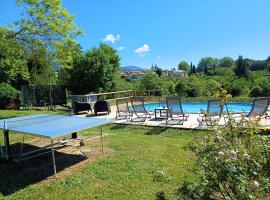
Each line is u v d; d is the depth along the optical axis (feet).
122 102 46.50
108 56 94.94
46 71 73.67
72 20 46.78
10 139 28.04
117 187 15.56
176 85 74.59
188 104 53.42
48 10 44.39
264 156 11.60
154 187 15.30
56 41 45.06
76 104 47.19
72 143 25.40
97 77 87.10
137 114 41.06
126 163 19.35
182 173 17.12
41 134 17.04
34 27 42.88
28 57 47.91
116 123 35.88
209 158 11.37
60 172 18.37
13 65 48.06
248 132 12.10
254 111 28.78
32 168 19.40
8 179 17.58
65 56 47.50
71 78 87.10
